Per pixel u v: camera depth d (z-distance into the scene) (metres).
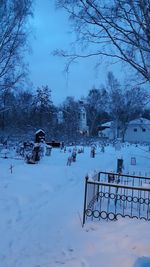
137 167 21.38
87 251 6.27
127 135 81.19
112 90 59.91
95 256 5.97
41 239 6.89
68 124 54.25
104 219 7.98
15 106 31.31
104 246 6.41
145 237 6.65
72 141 48.50
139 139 80.12
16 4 23.38
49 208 9.31
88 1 7.44
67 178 14.61
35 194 10.95
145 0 7.09
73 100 75.75
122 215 8.09
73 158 22.06
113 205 9.34
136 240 6.51
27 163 19.06
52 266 5.62
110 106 67.94
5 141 31.39
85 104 79.06
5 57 23.67
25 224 7.80
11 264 5.70
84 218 7.75
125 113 65.75
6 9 23.28
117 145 40.78
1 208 8.95
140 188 7.43
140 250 6.06
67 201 10.25
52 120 57.78
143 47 7.32
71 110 65.81
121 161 16.69
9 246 6.47
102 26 7.54
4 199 9.95
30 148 23.72
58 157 24.62
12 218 8.20
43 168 16.97
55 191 11.77
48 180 13.58
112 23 7.40
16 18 23.39
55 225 7.79
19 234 7.13
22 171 15.59
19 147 25.69
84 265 5.62
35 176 14.34
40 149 22.48
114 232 7.08
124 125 67.75
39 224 7.84
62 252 6.23
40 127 50.59
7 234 7.09
